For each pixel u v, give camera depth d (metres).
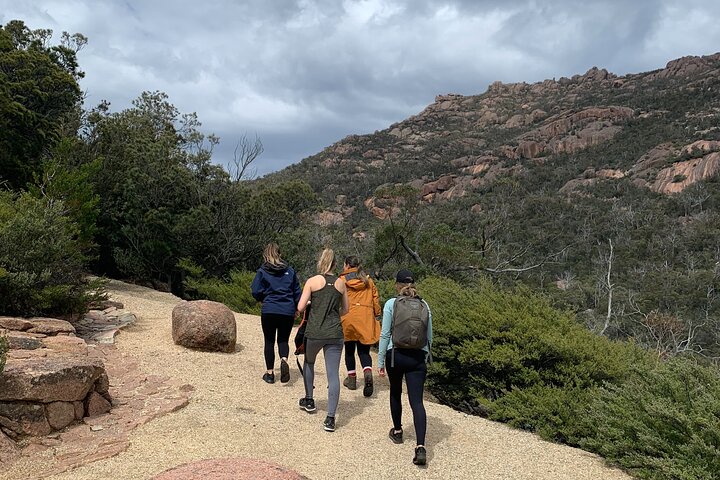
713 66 176.75
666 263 61.56
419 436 4.68
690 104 135.62
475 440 5.59
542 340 7.07
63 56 22.02
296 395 6.41
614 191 98.19
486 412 7.77
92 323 8.67
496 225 27.89
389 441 5.23
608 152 121.88
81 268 9.96
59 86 20.02
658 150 110.06
